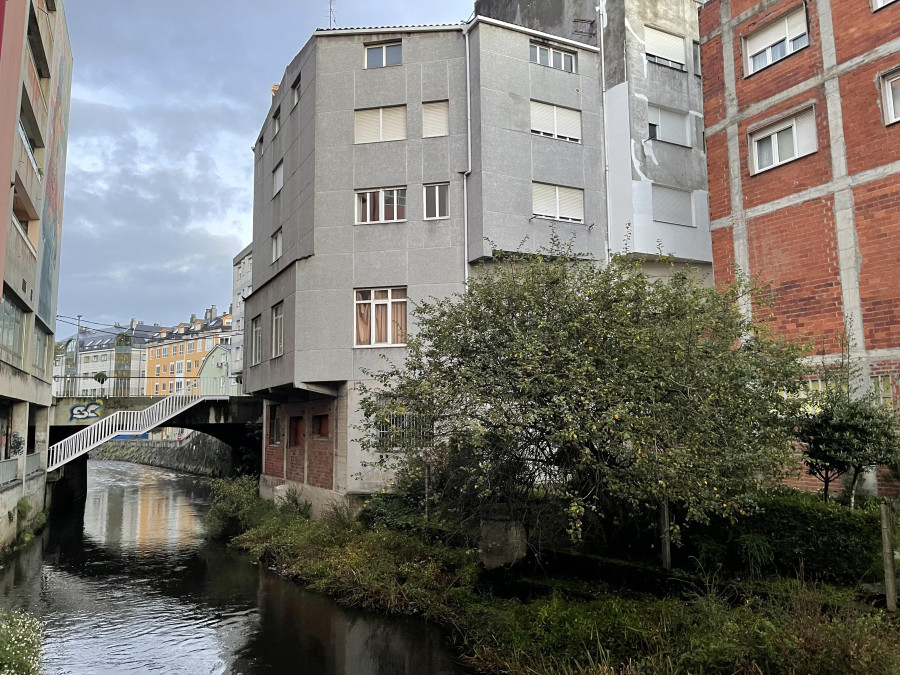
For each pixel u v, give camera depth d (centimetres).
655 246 1812
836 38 1235
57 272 2256
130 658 886
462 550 1141
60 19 2027
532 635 784
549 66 1816
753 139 1384
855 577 761
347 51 1759
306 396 1830
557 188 1761
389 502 1402
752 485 793
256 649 909
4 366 1562
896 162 1124
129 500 2834
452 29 1731
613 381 750
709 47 1492
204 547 1709
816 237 1234
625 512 952
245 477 2431
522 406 794
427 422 880
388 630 980
